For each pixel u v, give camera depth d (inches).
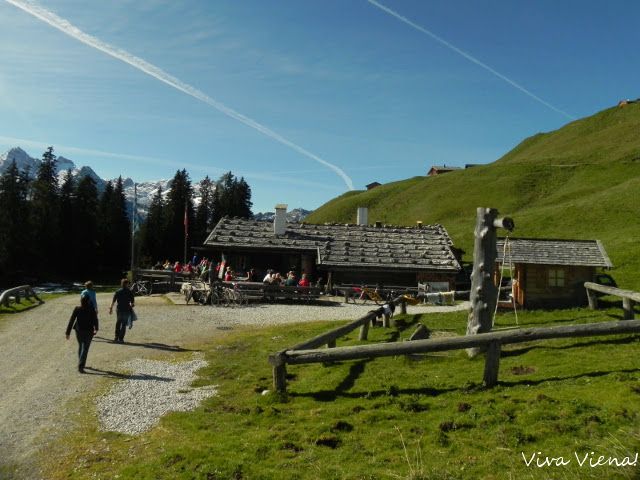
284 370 471.2
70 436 389.1
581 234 2148.1
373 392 450.3
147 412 439.8
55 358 640.4
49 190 2716.5
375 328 796.0
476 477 291.1
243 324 922.7
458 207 3422.7
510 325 743.7
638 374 418.3
